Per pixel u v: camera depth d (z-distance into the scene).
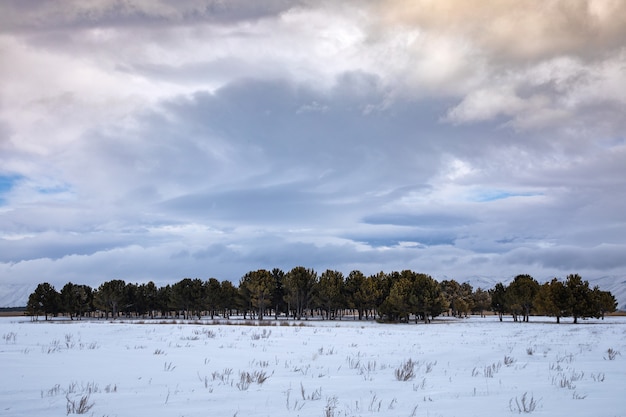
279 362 15.45
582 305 76.75
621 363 15.91
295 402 8.79
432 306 84.69
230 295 111.56
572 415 7.51
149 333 29.25
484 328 51.53
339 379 11.91
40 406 8.30
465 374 13.05
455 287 126.38
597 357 18.17
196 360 15.45
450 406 8.41
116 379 11.34
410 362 14.92
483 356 18.41
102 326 38.06
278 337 27.53
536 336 33.34
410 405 8.52
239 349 19.58
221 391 9.93
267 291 97.38
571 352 20.30
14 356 15.33
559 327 53.44
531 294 89.31
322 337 28.19
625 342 26.64
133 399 8.99
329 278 104.19
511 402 8.74
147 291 127.25
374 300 97.00
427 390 10.25
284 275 109.38
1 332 28.97
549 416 7.45
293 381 11.48
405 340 27.28
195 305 112.81
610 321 89.56
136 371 12.71
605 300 90.88
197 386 10.53
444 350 20.88
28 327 36.78
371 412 7.91
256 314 132.75
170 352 17.81
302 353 18.42
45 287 112.88
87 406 8.20
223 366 14.16
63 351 17.39
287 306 111.00
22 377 11.33
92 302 120.56
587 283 79.25
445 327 57.38
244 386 10.53
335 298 99.94
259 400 8.98
